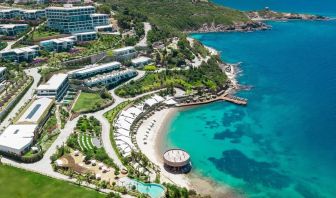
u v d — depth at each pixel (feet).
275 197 565.53
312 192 576.61
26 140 622.95
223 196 564.30
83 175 561.02
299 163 651.25
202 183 592.19
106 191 531.50
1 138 627.87
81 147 630.74
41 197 517.96
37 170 574.97
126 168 586.45
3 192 527.40
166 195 529.45
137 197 520.83
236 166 640.99
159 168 616.80
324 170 631.56
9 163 591.37
